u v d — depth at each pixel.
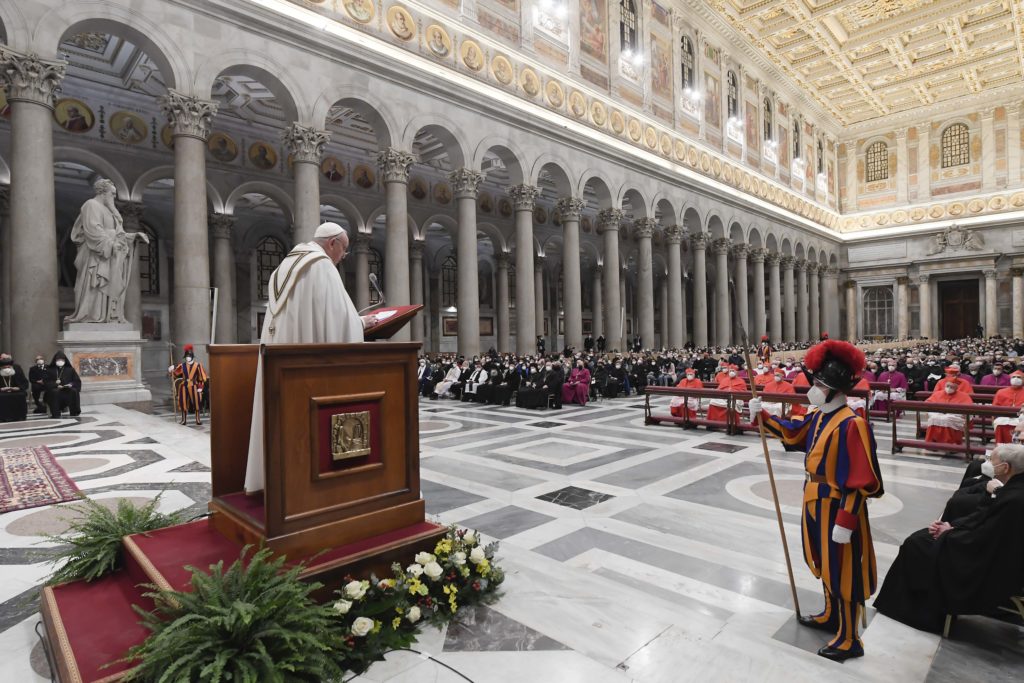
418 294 27.59
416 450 3.35
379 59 16.44
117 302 12.95
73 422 10.53
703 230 29.94
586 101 23.36
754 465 7.64
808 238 40.44
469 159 19.03
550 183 31.39
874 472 2.82
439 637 2.85
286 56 14.83
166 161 20.03
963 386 8.96
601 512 5.52
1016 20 29.64
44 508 5.23
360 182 25.31
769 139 36.72
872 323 44.28
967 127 40.16
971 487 3.76
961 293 41.41
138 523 3.46
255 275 27.55
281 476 2.75
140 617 2.77
